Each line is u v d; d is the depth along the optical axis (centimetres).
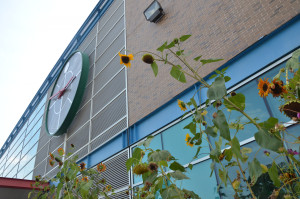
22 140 1897
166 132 527
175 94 550
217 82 121
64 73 1302
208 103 151
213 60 141
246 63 421
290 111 119
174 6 671
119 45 916
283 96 134
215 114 120
